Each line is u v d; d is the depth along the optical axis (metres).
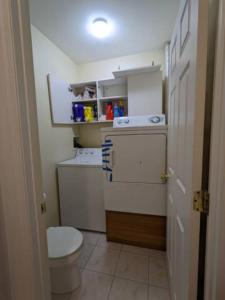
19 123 0.69
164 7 1.61
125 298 1.31
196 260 0.70
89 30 1.93
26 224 0.74
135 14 1.70
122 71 2.19
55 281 1.35
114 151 1.85
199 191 0.66
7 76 0.66
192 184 0.67
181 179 0.92
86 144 2.84
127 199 1.87
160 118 2.15
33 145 0.75
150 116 2.19
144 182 1.79
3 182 0.75
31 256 0.76
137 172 1.80
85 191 2.12
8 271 0.80
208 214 0.63
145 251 1.82
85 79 2.78
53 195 2.15
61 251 1.29
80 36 2.04
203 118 0.64
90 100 2.54
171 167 1.32
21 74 0.68
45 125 2.02
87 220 2.17
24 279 0.79
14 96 0.67
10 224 0.77
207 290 0.64
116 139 1.83
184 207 0.84
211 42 0.65
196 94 0.63
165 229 1.79
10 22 0.64
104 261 1.69
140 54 2.49
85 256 1.76
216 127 0.57
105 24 1.83
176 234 1.07
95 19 1.76
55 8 1.58
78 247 1.33
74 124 2.67
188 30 0.75
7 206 0.76
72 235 1.47
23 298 0.80
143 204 1.82
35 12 1.62
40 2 1.49
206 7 0.58
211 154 0.60
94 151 2.69
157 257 1.73
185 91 0.83
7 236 0.78
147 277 1.50
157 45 2.31
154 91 2.25
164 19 1.78
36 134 0.77
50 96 2.09
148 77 2.26
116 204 1.91
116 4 1.56
